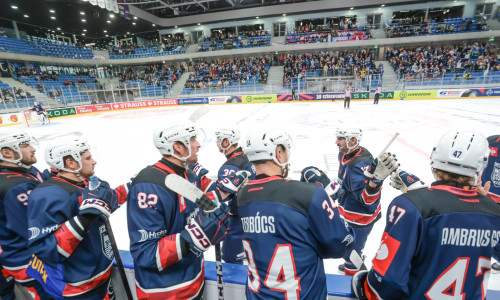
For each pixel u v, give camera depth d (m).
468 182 1.08
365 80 21.88
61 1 19.56
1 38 22.70
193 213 1.46
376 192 2.01
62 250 1.30
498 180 2.66
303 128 10.91
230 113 17.42
